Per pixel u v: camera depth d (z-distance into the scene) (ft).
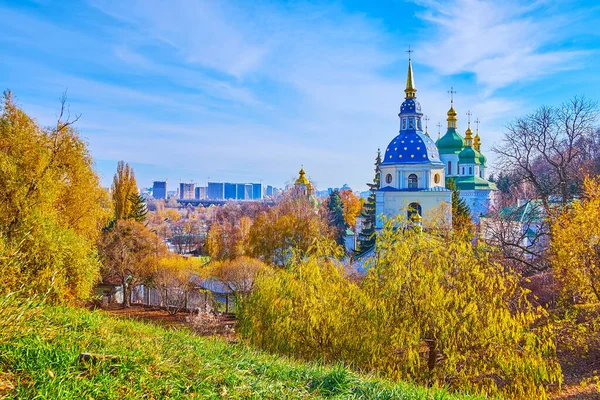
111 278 145.18
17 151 75.20
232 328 91.66
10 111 80.74
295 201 207.92
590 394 57.47
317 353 54.44
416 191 167.32
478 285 53.47
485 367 50.49
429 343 52.44
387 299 53.47
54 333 25.77
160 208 645.92
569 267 63.87
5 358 20.84
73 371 21.08
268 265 140.36
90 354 22.61
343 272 64.39
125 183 190.60
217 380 24.36
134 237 139.23
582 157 137.69
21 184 64.80
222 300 141.18
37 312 27.53
